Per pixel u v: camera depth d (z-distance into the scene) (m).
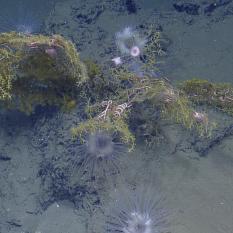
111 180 1.92
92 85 1.97
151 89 1.88
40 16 2.60
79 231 1.96
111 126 1.80
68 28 2.38
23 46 1.83
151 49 2.17
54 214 2.05
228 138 1.99
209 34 2.37
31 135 2.21
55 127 2.04
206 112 2.02
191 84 1.97
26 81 1.99
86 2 2.49
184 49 2.31
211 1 2.51
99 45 2.24
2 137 2.26
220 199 1.87
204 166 1.93
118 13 2.47
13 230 2.11
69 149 1.96
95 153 1.90
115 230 1.82
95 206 1.94
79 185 1.95
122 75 1.96
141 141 1.95
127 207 1.83
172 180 1.90
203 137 1.96
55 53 1.84
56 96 2.03
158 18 2.49
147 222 1.78
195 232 1.80
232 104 1.98
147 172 1.91
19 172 2.18
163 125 1.98
